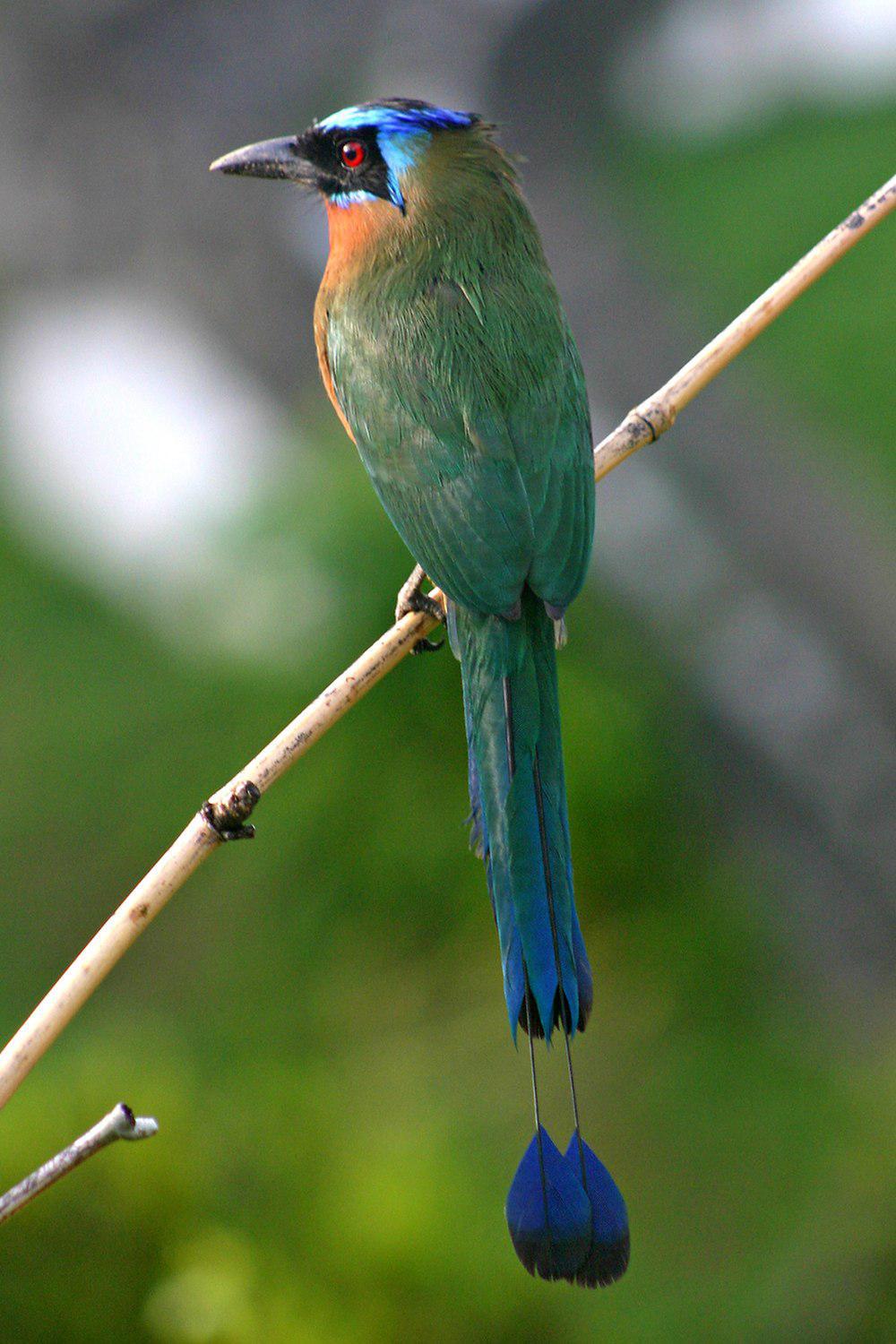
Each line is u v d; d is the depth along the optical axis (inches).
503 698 272.8
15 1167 304.0
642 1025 420.8
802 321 740.0
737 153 858.8
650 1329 362.3
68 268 817.5
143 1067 337.7
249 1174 327.9
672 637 521.3
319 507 448.1
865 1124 388.8
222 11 901.2
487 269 308.5
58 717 536.4
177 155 845.8
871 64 891.4
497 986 417.7
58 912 490.6
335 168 322.0
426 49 880.3
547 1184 209.6
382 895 416.5
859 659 529.3
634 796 426.9
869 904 451.8
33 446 724.7
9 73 889.5
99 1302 298.2
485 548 280.5
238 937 439.8
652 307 751.7
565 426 294.8
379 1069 409.4
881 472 637.9
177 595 572.1
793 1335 356.5
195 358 753.0
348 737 415.2
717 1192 389.7
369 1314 312.2
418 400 295.7
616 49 885.2
